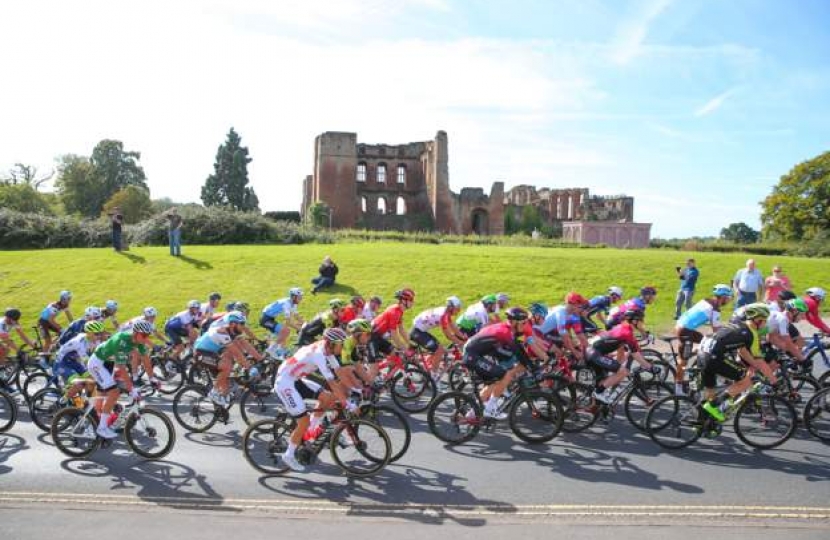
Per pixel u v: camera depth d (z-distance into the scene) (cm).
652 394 1076
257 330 1741
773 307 1053
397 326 1089
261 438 925
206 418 962
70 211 7744
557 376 930
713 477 757
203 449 879
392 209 7494
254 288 2234
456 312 1130
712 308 1023
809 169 5772
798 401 970
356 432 771
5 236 3453
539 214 7481
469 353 895
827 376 1039
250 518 657
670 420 867
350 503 694
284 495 718
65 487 745
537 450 864
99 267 2550
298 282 2303
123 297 2147
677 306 1920
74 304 2086
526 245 4094
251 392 1020
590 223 5847
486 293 2155
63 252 2958
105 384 831
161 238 3481
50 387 985
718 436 912
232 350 982
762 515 651
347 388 810
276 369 1141
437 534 616
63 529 632
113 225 2894
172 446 838
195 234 3503
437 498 705
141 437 898
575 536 608
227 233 3531
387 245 3434
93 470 801
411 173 7525
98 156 8075
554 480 754
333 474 782
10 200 6962
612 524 634
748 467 791
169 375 1232
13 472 794
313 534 618
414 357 1157
